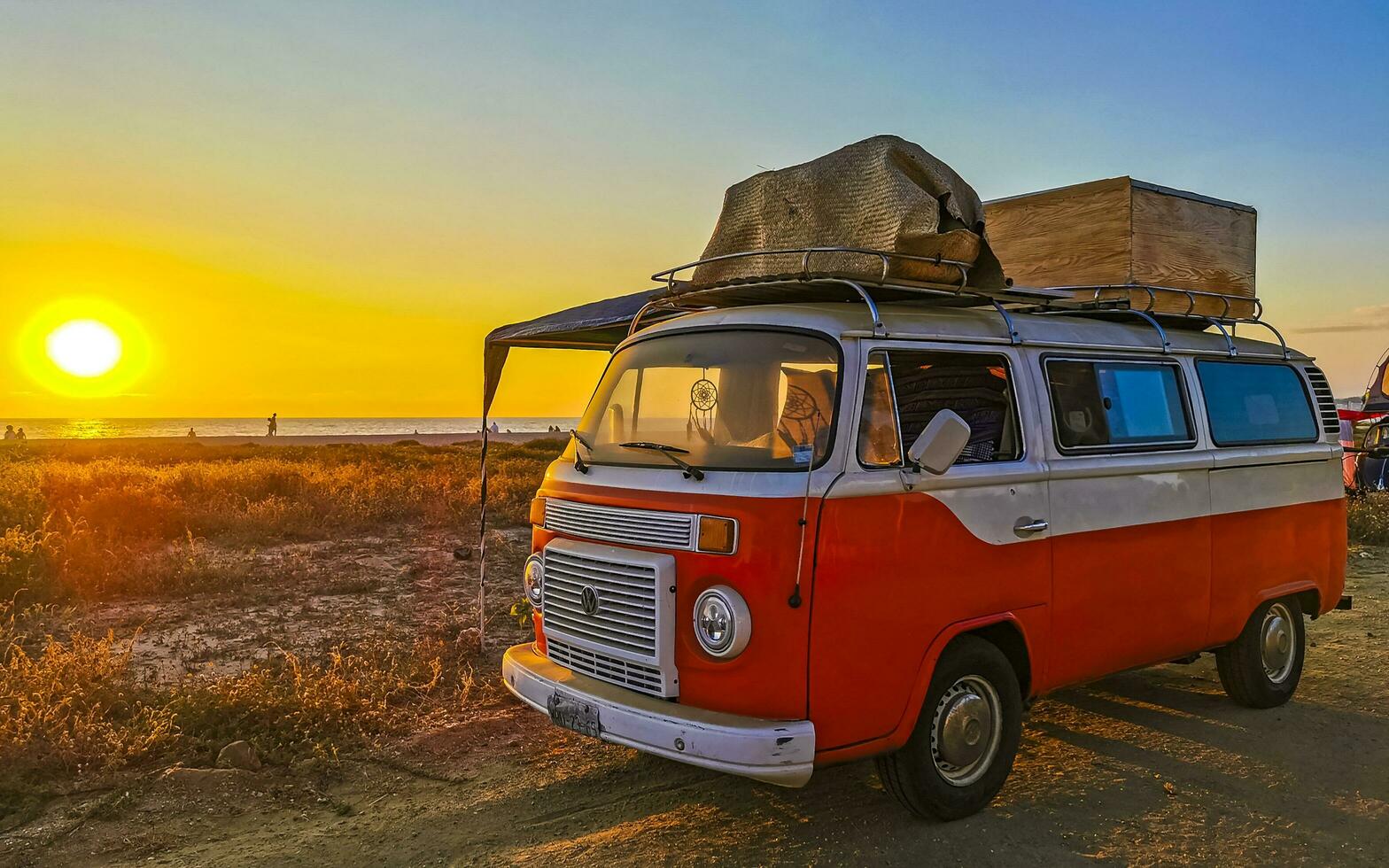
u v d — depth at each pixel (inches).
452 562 454.6
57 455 1162.6
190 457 1255.5
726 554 156.6
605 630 172.6
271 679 252.1
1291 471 253.9
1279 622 256.2
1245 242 275.1
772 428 169.6
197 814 182.9
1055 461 194.1
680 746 152.5
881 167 182.7
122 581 369.1
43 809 182.1
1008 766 186.2
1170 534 218.1
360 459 1217.4
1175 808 188.5
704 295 205.8
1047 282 261.9
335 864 164.2
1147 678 282.8
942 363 182.2
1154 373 225.6
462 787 199.0
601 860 166.2
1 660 267.7
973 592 176.7
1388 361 690.8
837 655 157.2
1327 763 213.3
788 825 180.4
